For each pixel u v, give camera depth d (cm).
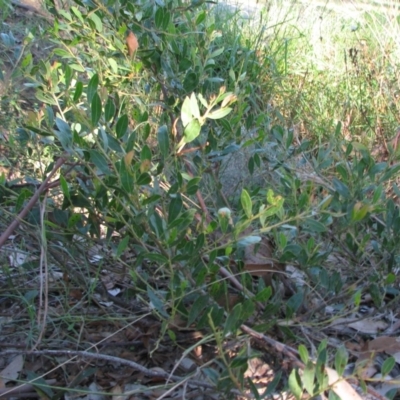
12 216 205
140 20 236
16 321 208
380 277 219
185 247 176
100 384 194
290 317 189
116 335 209
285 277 223
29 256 225
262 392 183
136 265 184
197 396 186
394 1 472
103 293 216
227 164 275
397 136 258
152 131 276
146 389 169
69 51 240
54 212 197
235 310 159
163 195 207
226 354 180
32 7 416
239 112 231
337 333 217
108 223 198
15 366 198
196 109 174
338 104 375
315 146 319
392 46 425
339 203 216
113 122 199
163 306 185
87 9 238
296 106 373
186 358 199
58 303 224
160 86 254
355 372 144
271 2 482
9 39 245
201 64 254
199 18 253
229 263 211
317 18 495
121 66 252
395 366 203
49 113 188
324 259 214
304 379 143
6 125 279
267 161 272
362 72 390
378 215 250
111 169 193
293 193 212
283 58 434
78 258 222
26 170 257
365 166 217
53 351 183
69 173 210
